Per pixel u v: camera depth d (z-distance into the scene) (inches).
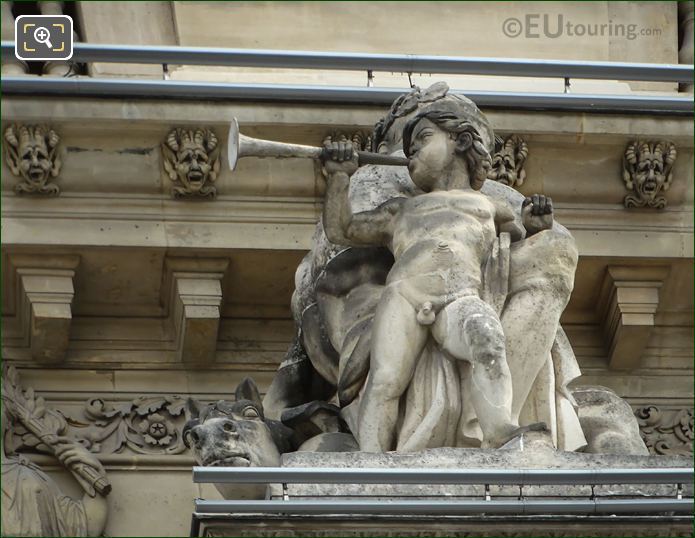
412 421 589.9
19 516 685.3
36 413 703.7
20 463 695.1
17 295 710.5
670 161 720.3
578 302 728.3
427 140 605.6
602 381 725.9
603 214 722.2
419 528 559.2
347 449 591.8
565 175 721.0
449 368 590.9
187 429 593.6
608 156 721.6
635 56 747.4
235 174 710.5
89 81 621.0
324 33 738.2
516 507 557.9
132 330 716.7
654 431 722.8
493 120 716.7
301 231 711.1
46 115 704.4
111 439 705.6
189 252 709.3
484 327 585.0
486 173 606.2
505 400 581.9
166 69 628.1
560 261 601.6
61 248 706.2
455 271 593.3
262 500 560.7
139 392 712.4
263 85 629.3
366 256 611.8
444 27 743.1
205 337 710.5
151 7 735.7
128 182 709.3
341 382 601.3
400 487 569.9
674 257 720.3
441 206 600.1
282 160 711.7
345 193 600.4
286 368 629.3
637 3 751.1
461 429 587.8
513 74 636.7
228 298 717.9
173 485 703.1
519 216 609.6
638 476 560.1
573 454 575.8
